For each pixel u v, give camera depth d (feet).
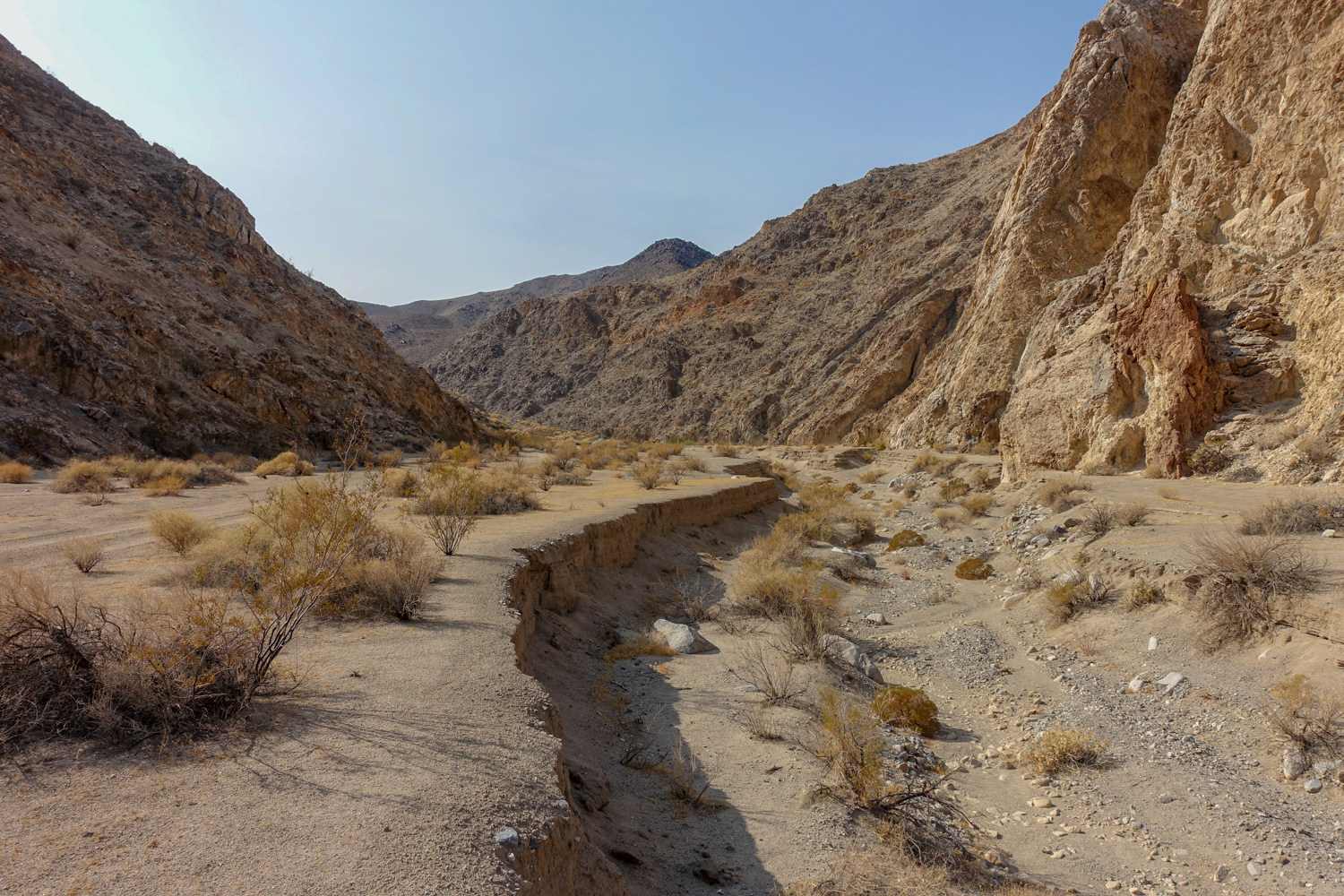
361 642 20.79
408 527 36.73
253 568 25.32
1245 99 90.12
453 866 10.10
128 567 29.71
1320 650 25.21
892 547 66.59
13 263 101.45
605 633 36.68
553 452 151.53
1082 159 158.71
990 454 140.56
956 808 21.50
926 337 247.29
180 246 156.56
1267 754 22.77
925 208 424.87
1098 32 171.53
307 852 10.00
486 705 16.47
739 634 38.01
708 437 319.47
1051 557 47.75
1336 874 17.30
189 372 120.57
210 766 12.32
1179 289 75.05
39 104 172.35
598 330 521.65
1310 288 66.90
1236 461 63.31
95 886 8.79
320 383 148.97
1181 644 30.66
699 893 15.92
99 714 12.82
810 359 318.65
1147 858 19.01
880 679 33.37
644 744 24.26
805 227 494.18
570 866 12.51
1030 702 30.25
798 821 19.56
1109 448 78.33
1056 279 154.61
